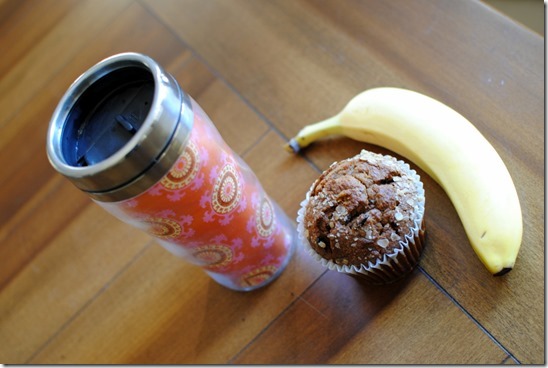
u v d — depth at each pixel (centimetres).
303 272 46
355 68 50
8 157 57
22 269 53
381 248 39
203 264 42
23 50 61
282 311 46
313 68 51
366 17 51
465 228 41
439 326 42
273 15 54
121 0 60
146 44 57
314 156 49
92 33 60
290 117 50
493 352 40
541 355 39
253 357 46
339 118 47
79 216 53
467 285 42
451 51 48
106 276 51
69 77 58
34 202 54
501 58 46
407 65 49
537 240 42
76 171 32
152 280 50
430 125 43
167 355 47
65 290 51
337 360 44
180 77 55
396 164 41
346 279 45
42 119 57
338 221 39
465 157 41
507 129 44
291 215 48
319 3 53
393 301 43
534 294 40
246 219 40
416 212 40
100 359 49
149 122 32
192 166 34
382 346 43
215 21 56
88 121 36
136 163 32
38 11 63
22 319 51
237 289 47
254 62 53
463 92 46
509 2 61
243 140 51
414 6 50
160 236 38
